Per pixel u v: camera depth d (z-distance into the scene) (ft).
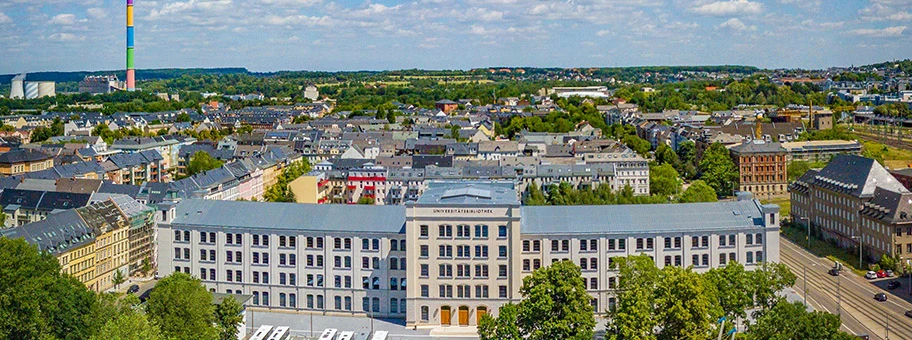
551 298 627.05
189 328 631.97
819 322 571.69
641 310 594.65
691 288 592.19
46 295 618.03
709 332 603.26
